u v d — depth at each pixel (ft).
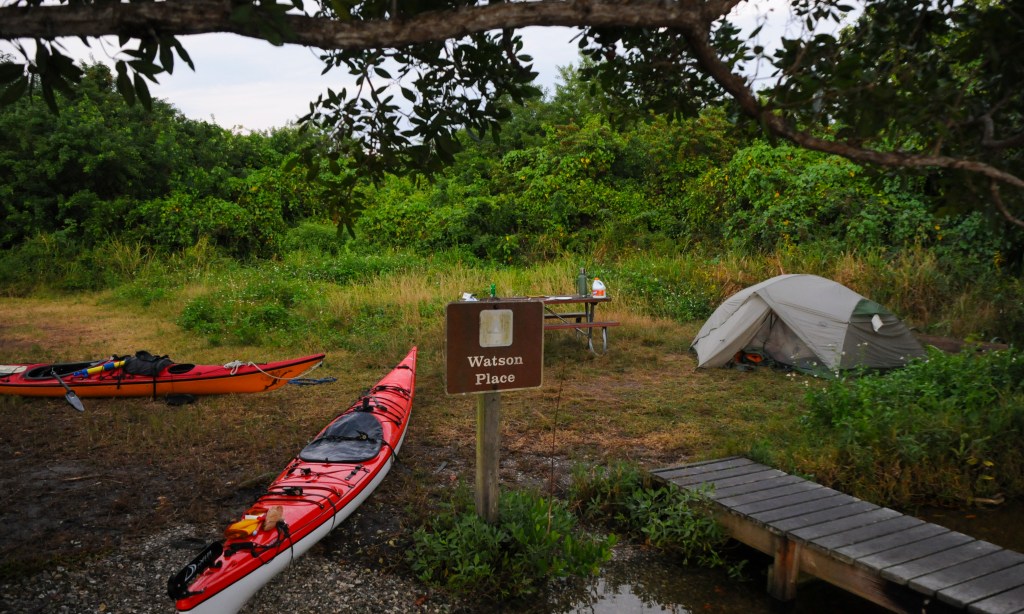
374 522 17.48
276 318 40.63
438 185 76.18
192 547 16.20
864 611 14.80
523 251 64.59
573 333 39.09
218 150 78.48
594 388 29.73
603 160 68.18
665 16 9.61
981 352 31.30
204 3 7.98
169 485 19.51
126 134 66.90
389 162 13.82
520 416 25.77
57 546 16.07
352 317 42.22
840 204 50.42
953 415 22.75
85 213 63.21
